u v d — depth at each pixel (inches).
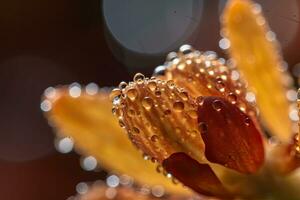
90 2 9.4
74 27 9.6
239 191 4.3
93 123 4.9
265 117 4.9
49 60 9.7
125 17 9.2
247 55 5.0
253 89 4.9
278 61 5.0
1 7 9.6
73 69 9.5
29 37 9.7
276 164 4.4
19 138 9.6
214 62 4.3
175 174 4.1
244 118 4.2
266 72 5.0
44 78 9.7
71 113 4.9
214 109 4.1
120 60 9.2
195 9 9.0
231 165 4.2
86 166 5.2
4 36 9.7
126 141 4.8
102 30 9.4
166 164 4.1
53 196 8.9
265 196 4.3
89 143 4.9
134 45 9.2
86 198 4.8
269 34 5.0
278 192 4.3
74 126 4.9
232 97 4.2
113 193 4.8
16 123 9.7
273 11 8.2
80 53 9.5
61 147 5.4
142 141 4.1
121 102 4.1
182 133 4.1
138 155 4.8
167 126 4.1
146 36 9.1
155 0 9.1
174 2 9.0
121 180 4.9
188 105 4.1
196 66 4.3
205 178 4.2
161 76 4.3
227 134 4.1
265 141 4.5
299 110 4.1
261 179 4.3
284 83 4.9
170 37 9.0
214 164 4.3
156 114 4.1
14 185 9.0
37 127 9.7
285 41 8.1
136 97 4.1
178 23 9.0
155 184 4.8
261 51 5.0
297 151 4.3
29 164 9.2
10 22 9.7
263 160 4.2
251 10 5.1
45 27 9.7
